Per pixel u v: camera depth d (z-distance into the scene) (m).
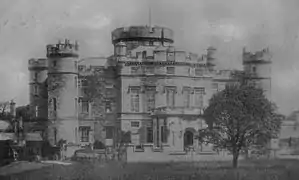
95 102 96.25
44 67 99.62
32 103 98.25
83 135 95.38
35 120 94.12
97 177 61.62
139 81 96.44
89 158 73.75
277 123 73.38
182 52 97.62
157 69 96.62
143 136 94.19
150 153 75.94
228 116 71.50
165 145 82.81
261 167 66.12
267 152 72.44
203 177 61.38
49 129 92.75
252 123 70.81
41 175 60.03
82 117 95.56
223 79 97.50
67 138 93.00
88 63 99.81
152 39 102.75
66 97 94.25
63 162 71.06
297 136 79.12
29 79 98.94
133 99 95.75
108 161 69.75
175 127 87.00
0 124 84.50
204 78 97.50
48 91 94.88
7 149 69.25
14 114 91.31
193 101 96.50
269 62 95.56
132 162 71.38
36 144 82.81
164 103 95.62
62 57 94.50
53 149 82.00
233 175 61.72
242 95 72.06
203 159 75.25
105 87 97.12
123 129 94.00
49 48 95.38
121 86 95.81
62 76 94.38
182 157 76.19
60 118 93.38
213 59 98.62
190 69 97.44
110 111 96.38
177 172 63.50
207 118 74.12
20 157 72.44
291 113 85.31
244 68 96.56
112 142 93.50
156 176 61.78
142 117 95.06
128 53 98.81
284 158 72.06
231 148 71.75
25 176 59.41
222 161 72.88
